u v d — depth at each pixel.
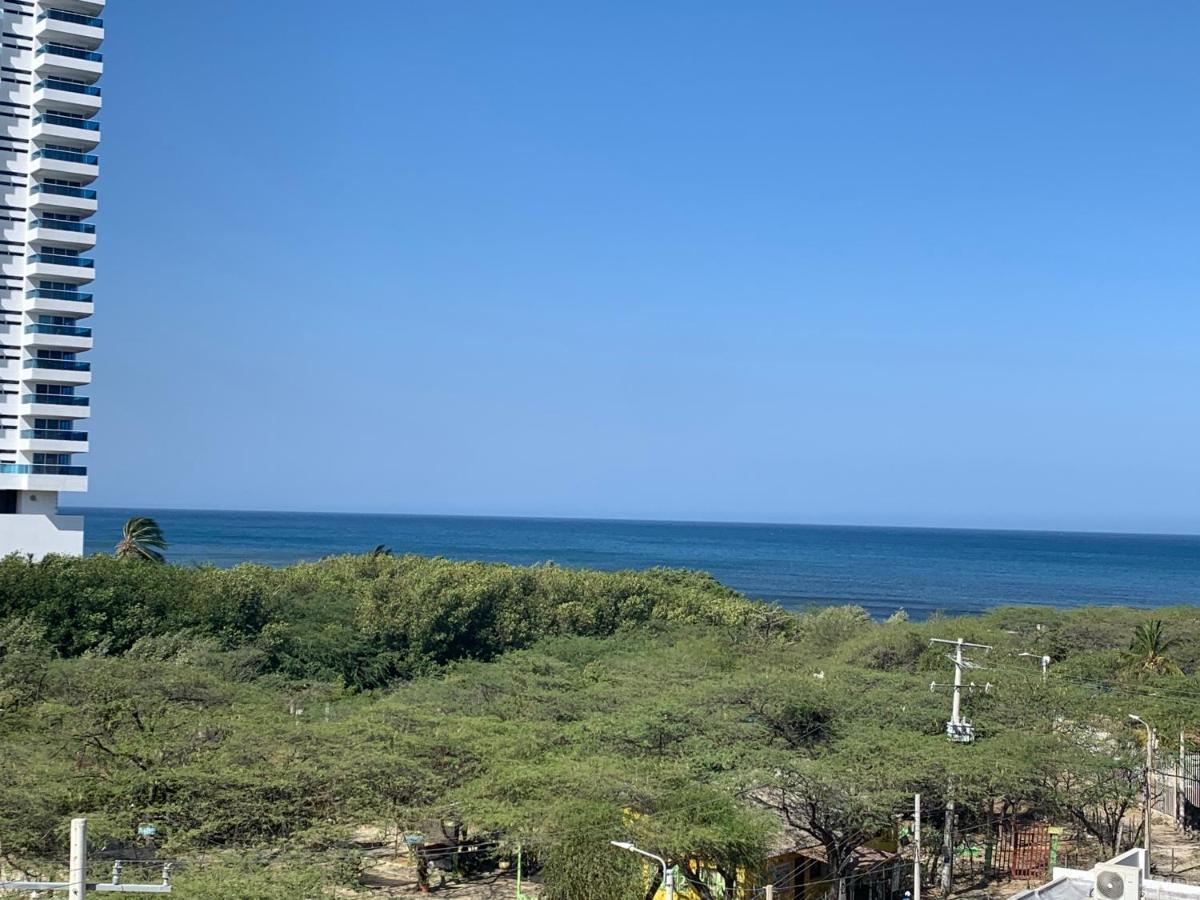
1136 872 30.33
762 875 40.84
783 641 95.00
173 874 35.25
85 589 75.00
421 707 56.66
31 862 37.44
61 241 105.31
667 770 42.72
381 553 102.81
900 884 47.72
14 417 104.56
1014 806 53.44
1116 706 58.34
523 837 39.59
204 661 67.88
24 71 106.56
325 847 41.34
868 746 47.00
